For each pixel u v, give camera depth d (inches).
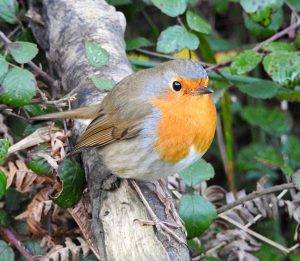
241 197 295.7
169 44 305.9
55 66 309.3
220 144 384.5
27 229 280.1
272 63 306.5
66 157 261.7
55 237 279.9
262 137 411.8
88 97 284.4
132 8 352.2
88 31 300.4
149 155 247.9
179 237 234.4
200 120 247.0
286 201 292.4
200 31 308.0
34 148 277.4
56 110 296.0
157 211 247.4
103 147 260.2
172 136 245.4
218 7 387.9
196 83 248.1
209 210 267.0
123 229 232.2
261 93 336.5
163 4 306.5
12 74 262.4
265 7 325.1
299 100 347.3
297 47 336.5
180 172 272.7
